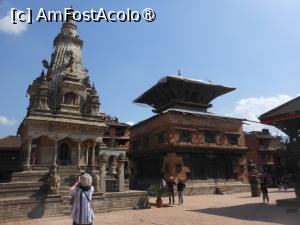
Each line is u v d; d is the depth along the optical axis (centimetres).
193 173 3362
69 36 2978
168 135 3359
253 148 5425
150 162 3862
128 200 1962
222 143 3672
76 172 2323
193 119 3556
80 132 2553
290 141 1878
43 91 2494
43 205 1627
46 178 2153
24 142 2527
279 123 1934
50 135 2397
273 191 3550
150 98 4328
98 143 2636
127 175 4294
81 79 2838
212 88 3956
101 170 2047
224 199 2572
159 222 1351
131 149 4488
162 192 2150
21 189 1845
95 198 1791
